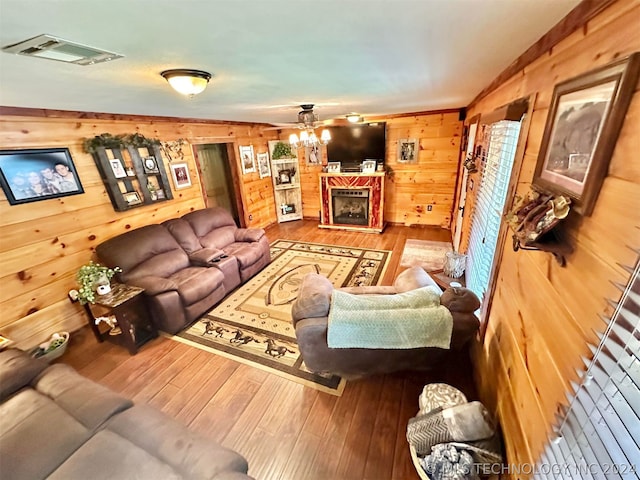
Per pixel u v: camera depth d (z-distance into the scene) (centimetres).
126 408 151
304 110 321
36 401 152
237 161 495
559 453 84
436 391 168
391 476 157
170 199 367
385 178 537
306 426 185
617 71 66
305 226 591
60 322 269
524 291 126
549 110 104
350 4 80
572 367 82
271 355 246
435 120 482
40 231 250
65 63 117
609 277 68
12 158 228
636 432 56
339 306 197
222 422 191
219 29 95
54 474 119
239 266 357
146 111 288
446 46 123
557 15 91
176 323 276
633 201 61
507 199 157
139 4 74
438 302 198
